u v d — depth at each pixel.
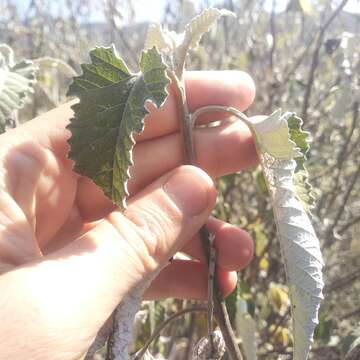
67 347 0.09
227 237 0.14
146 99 0.09
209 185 0.11
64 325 0.09
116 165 0.09
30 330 0.09
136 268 0.10
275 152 0.10
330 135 0.31
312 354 0.20
